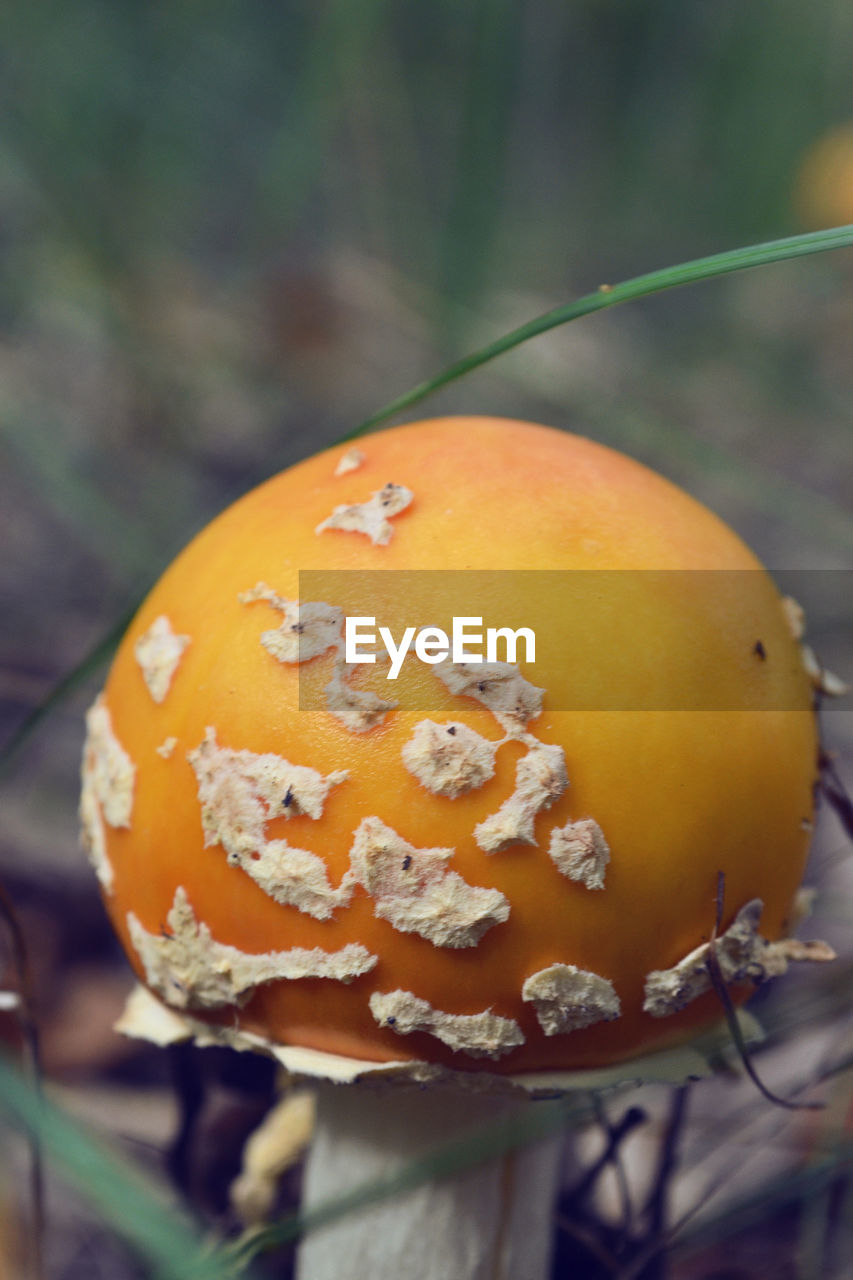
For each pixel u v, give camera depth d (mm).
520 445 210
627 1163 258
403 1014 194
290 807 194
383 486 204
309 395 470
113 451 424
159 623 207
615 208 773
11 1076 193
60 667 361
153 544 359
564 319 214
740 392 519
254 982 198
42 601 392
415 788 192
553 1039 197
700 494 480
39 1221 217
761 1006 255
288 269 504
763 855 201
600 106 805
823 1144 243
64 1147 187
